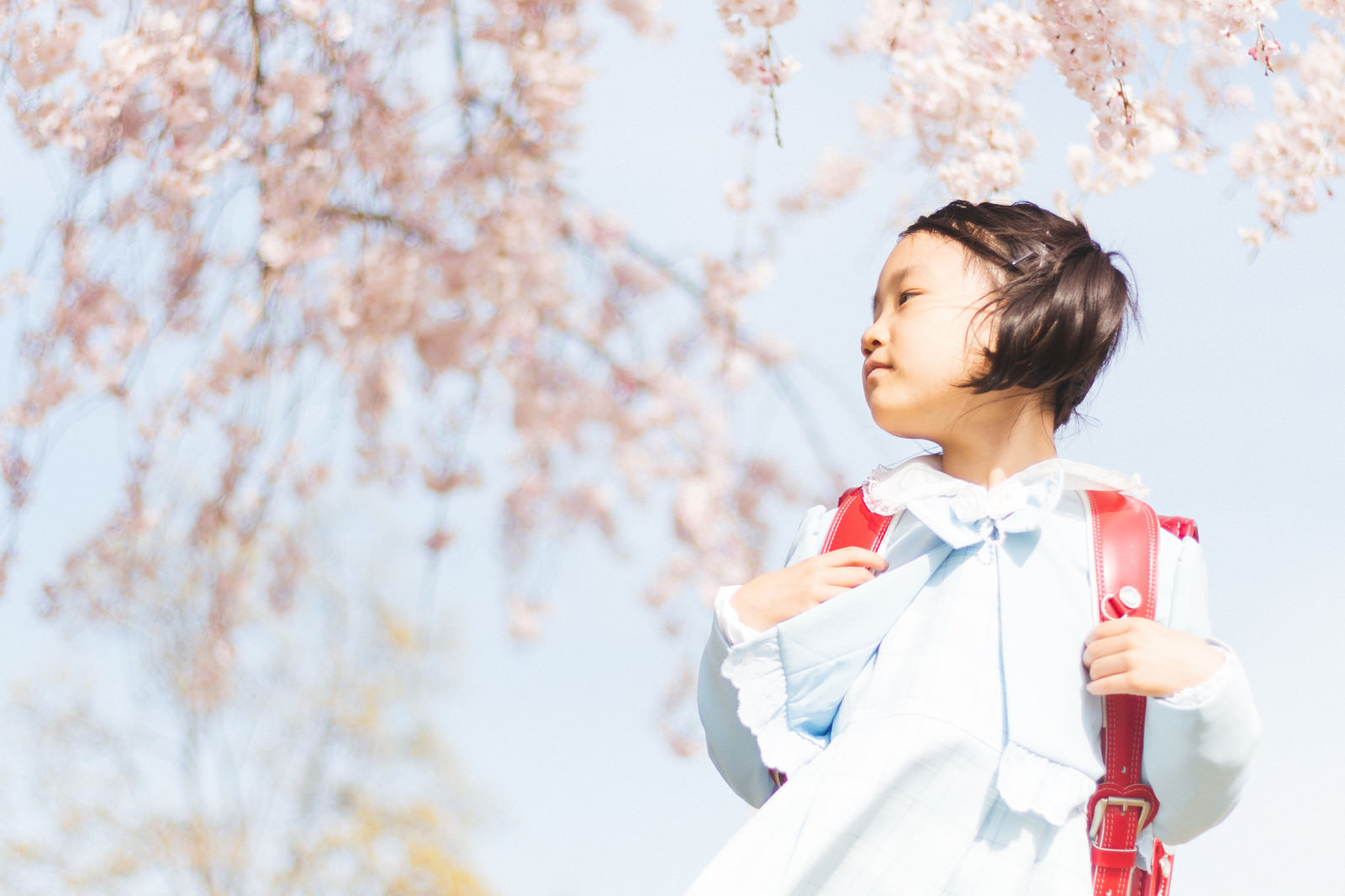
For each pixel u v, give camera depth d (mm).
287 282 3152
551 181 3119
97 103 2777
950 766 1113
